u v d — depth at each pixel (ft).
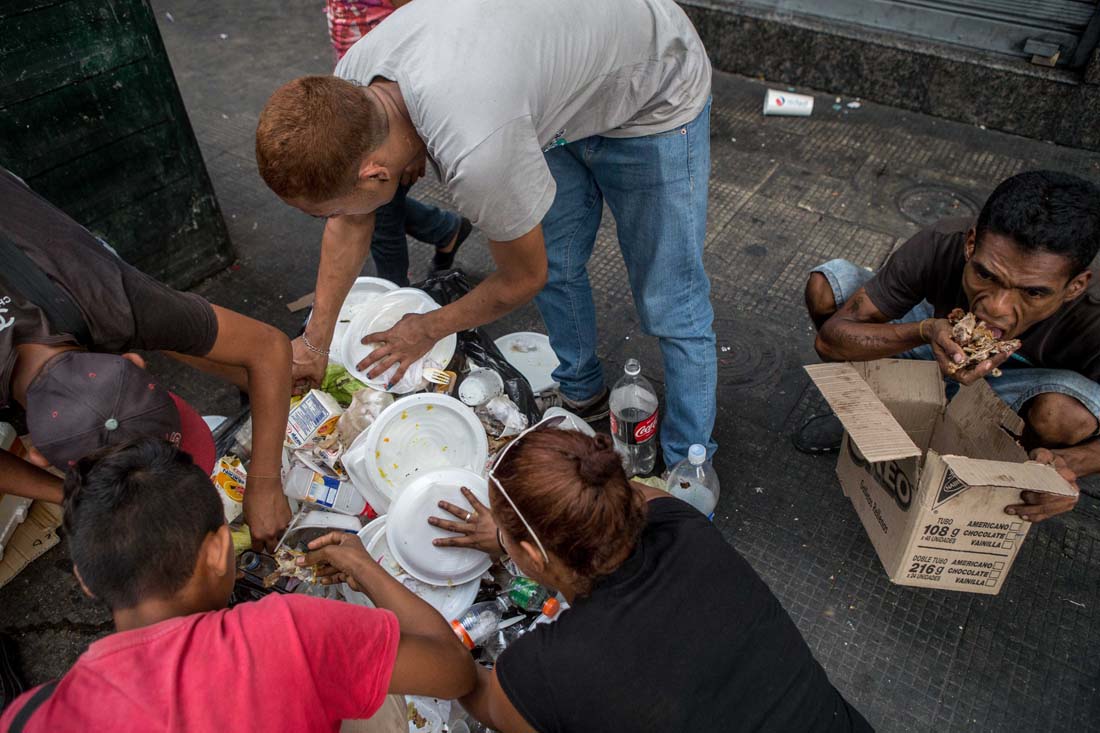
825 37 14.20
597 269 11.15
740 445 8.67
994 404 6.26
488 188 5.06
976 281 5.90
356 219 6.66
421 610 4.80
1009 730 6.32
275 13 18.65
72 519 3.53
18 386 4.30
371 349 7.48
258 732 3.33
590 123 6.12
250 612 3.54
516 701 3.88
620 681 3.79
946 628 6.98
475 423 7.11
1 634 7.18
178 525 3.55
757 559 7.60
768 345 9.83
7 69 8.18
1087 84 12.44
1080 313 6.24
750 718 3.88
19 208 4.44
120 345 4.71
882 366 6.89
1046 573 7.34
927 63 13.58
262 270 11.39
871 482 7.06
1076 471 6.09
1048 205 5.34
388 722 5.10
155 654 3.33
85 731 3.16
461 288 8.48
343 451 7.20
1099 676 6.63
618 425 7.82
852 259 11.11
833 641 6.94
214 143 14.12
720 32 15.16
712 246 11.41
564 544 3.86
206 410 9.24
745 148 13.46
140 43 9.13
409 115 5.09
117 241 9.97
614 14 5.62
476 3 5.11
